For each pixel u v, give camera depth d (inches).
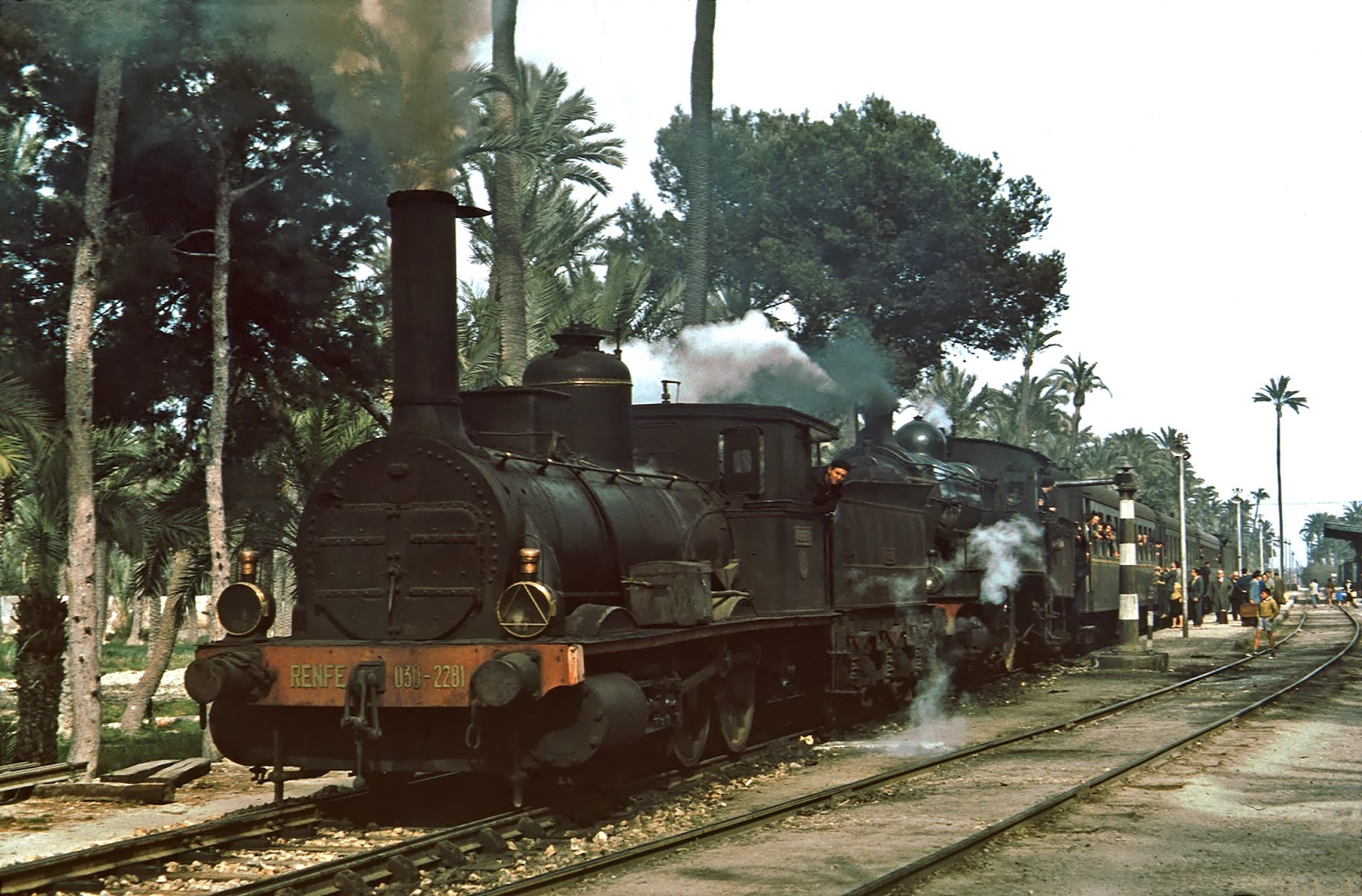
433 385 447.8
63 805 476.1
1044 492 1053.2
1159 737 611.8
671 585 481.4
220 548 592.4
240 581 446.3
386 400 810.2
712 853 367.6
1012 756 558.9
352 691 407.8
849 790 464.1
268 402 762.2
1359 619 2054.6
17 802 481.7
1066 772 509.4
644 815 428.1
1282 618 2214.6
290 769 496.4
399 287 452.8
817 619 599.8
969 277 1606.8
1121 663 1043.9
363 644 415.8
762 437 586.9
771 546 572.1
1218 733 622.2
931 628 780.6
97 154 543.5
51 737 572.7
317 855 376.2
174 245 627.2
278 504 808.9
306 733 441.1
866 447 784.3
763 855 363.6
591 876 337.4
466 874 344.5
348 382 741.9
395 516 437.7
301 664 419.2
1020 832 387.5
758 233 1648.6
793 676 637.3
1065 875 336.5
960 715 745.0
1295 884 325.7
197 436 748.6
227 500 776.9
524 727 416.8
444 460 435.8
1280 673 983.6
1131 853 360.8
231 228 672.4
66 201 617.3
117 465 764.0
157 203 667.4
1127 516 1141.7
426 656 406.9
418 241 452.8
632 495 518.3
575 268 1350.9
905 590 730.8
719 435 596.4
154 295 678.5
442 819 430.3
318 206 698.2
